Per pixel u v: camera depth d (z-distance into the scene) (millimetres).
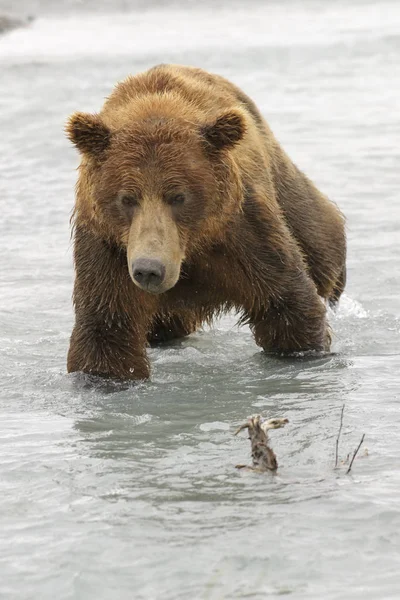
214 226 11602
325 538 8148
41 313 16266
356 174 24422
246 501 8844
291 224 14273
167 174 10984
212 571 7711
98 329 12523
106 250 12000
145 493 9102
